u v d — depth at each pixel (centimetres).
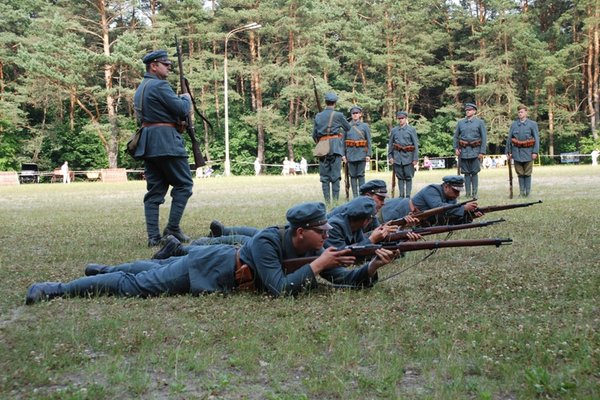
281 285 490
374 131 5547
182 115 809
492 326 407
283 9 5188
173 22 5159
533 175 2777
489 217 1008
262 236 502
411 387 319
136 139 803
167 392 317
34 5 5066
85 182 4284
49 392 314
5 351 370
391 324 417
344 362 350
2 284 565
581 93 5869
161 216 1272
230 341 388
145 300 498
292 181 3055
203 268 510
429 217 780
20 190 2805
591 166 4197
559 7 5847
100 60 4550
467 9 5888
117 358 361
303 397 302
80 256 721
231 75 5469
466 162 1543
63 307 478
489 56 5516
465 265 629
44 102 4891
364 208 582
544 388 306
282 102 5531
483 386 313
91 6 5059
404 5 5453
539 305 459
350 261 497
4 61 4953
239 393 314
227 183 2964
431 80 5703
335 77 5603
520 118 1484
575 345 360
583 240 754
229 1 5256
